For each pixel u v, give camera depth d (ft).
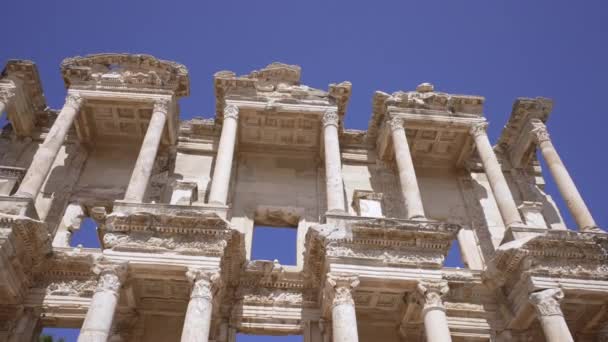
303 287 71.67
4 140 89.81
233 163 90.38
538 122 91.45
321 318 68.49
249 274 71.10
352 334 56.08
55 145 74.59
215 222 62.80
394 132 85.25
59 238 77.61
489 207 90.07
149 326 69.15
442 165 96.68
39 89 90.33
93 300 55.98
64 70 85.05
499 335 69.97
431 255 64.59
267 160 92.84
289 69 92.17
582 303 67.00
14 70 86.69
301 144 93.97
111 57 88.43
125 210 65.00
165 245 61.26
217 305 62.80
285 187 88.99
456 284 72.54
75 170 86.43
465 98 90.43
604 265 66.49
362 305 71.10
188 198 73.46
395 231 64.75
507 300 70.23
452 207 89.97
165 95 84.69
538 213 80.74
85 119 87.51
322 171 91.35
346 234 64.54
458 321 70.38
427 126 88.63
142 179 71.05
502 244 73.05
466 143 92.68
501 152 99.14
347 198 88.89
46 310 66.08
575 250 67.00
